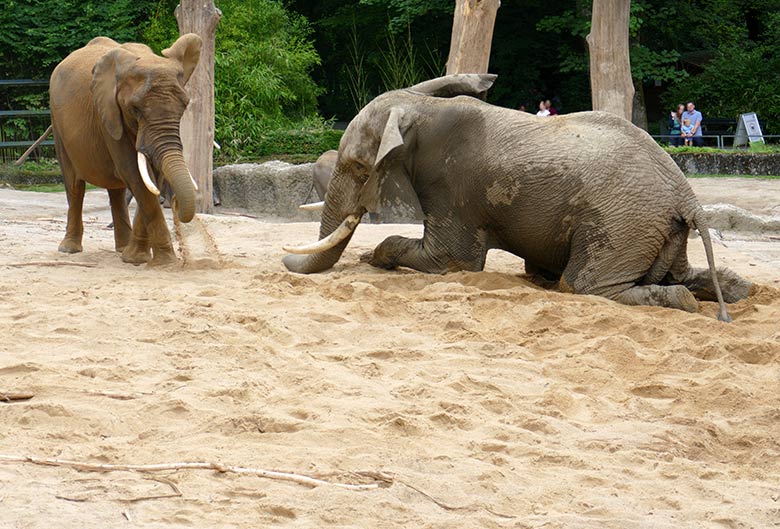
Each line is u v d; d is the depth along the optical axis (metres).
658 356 8.34
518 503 5.47
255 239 14.91
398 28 36.97
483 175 10.80
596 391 7.57
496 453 6.14
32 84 32.44
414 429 6.40
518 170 10.60
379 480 5.58
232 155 28.30
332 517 5.03
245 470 5.54
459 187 10.99
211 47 21.27
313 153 28.73
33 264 11.50
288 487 5.41
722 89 37.88
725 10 40.34
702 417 7.04
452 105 11.10
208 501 5.16
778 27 38.75
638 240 10.16
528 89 39.94
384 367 7.75
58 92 12.48
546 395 7.20
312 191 23.44
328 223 11.62
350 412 6.64
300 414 6.59
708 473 6.09
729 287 10.54
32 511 4.82
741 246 15.98
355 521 5.02
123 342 8.02
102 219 18.81
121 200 13.05
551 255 10.73
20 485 5.19
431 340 8.66
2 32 32.38
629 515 5.32
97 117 12.01
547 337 8.80
